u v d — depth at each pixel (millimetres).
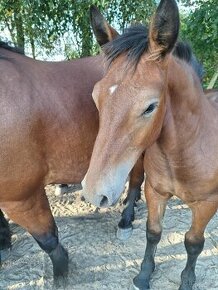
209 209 2025
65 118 2020
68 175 2207
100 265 2615
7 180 1881
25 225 2186
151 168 1990
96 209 3244
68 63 2252
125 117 1403
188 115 1715
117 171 1462
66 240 2850
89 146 2154
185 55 1738
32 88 1933
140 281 2383
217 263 2607
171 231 2936
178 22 1371
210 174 1859
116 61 1455
